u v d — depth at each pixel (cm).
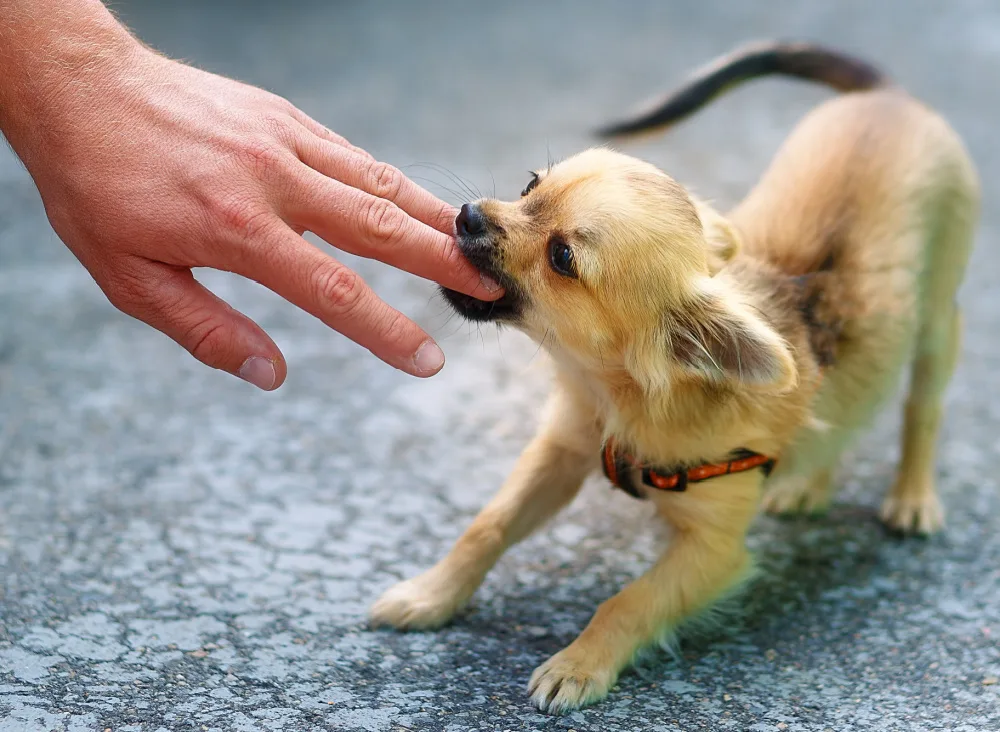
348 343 140
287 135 87
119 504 109
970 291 159
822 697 95
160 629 97
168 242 85
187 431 119
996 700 95
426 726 91
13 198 182
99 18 88
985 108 246
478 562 101
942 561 108
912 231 109
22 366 127
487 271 98
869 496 117
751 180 194
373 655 96
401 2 356
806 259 106
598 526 111
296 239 85
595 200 96
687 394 98
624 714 93
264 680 94
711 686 96
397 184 90
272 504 110
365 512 110
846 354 104
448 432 121
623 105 240
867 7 361
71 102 86
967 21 340
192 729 90
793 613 103
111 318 142
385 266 165
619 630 97
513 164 196
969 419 126
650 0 376
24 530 105
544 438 104
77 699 91
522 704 94
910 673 97
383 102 235
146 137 85
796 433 102
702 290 96
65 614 97
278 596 101
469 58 283
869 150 110
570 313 97
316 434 120
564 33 320
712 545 100
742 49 125
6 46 86
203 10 314
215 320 87
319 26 311
